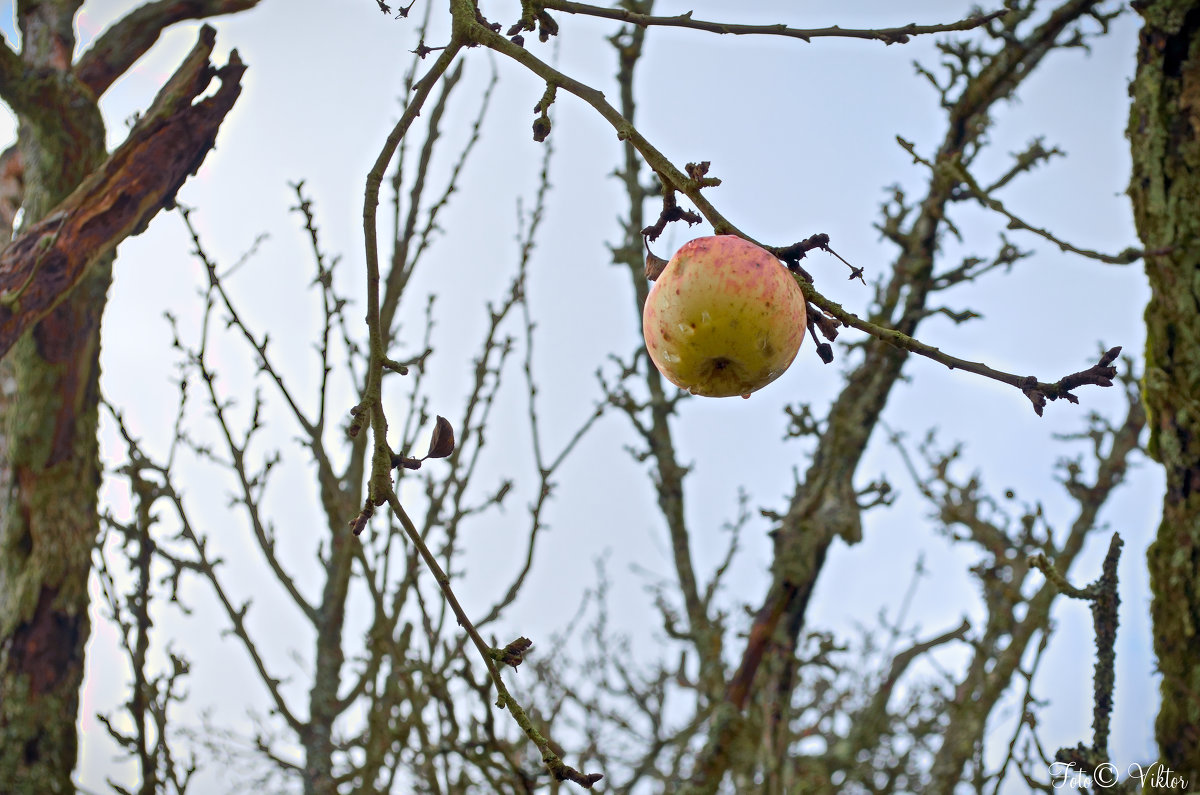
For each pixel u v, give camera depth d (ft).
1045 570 9.44
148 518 12.96
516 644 5.94
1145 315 10.34
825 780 18.54
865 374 16.62
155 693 12.40
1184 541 9.64
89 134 13.11
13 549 13.16
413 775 14.64
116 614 12.59
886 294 16.67
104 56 13.44
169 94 11.45
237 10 14.03
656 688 23.72
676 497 17.88
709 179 6.30
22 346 13.17
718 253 6.11
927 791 17.71
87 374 13.58
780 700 15.84
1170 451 9.92
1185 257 10.02
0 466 13.28
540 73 6.41
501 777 12.12
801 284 6.29
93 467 13.74
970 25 6.73
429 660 12.52
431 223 13.65
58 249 11.04
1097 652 9.23
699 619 17.40
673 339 6.14
